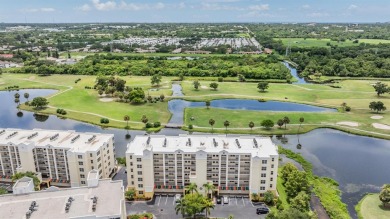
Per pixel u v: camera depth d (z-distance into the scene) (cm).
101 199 10169
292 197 13650
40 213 9481
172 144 14425
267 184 13600
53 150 14488
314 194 14212
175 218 12431
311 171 16325
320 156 18312
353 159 17975
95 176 11000
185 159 13788
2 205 9850
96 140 15312
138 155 13412
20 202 10006
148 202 13550
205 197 12644
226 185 14138
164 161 13812
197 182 13812
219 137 15200
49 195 10356
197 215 12619
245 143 14625
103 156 14838
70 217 9269
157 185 14262
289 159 17750
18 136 15562
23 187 10438
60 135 15838
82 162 14088
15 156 14800
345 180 15675
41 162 14862
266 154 13525
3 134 15775
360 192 14612
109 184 11006
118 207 9788
